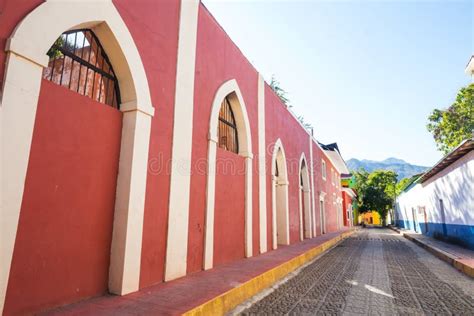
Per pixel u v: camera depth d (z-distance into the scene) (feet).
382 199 156.46
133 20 14.60
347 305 14.58
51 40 10.36
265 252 29.53
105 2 12.71
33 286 10.10
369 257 32.83
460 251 34.22
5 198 8.96
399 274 23.08
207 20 22.03
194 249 18.61
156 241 15.25
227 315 13.19
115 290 12.94
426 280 21.07
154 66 15.94
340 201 99.71
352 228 97.04
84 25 12.35
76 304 11.49
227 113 26.81
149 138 15.08
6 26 9.26
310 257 30.83
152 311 11.07
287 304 14.75
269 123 34.35
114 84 14.51
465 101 56.44
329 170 76.59
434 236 55.36
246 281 16.19
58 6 10.66
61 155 11.28
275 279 20.02
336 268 25.41
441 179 48.42
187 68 18.85
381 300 15.56
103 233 13.02
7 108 9.05
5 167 8.98
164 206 15.99
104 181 13.20
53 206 10.89
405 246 46.80
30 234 10.07
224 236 22.67
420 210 70.18
